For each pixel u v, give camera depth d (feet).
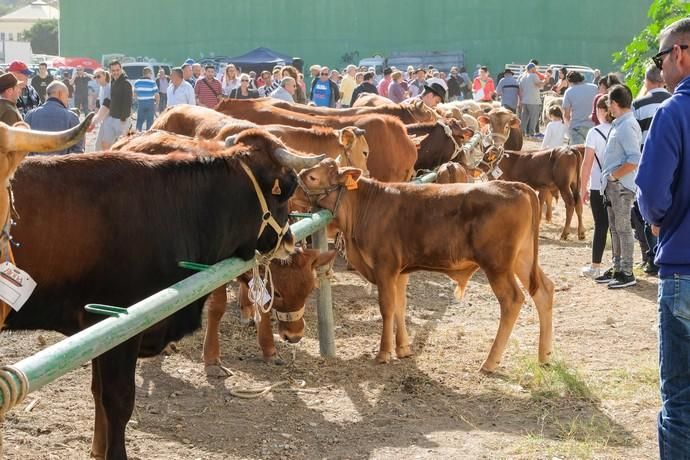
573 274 39.37
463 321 31.58
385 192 26.11
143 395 22.93
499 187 25.11
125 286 16.93
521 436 20.67
